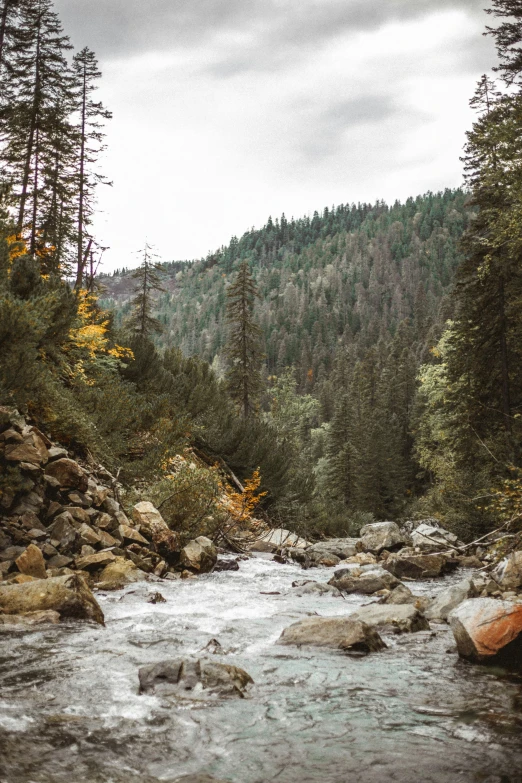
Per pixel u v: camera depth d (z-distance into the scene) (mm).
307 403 59156
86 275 25109
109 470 13016
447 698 4504
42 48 25641
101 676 4797
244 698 4430
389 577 10609
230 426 22703
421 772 3254
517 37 16734
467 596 8211
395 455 50719
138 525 11234
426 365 38094
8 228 13586
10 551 8344
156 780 3121
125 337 22844
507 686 4809
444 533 18922
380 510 42094
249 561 14055
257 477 16266
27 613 6539
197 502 13148
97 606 7000
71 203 28531
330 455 54438
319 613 8102
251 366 40656
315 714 4133
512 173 14148
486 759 3424
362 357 162625
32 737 3576
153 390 21734
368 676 5059
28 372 9773
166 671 4680
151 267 39562
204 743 3615
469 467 23625
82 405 13586
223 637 6410
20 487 9203
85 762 3287
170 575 10547
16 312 9367
